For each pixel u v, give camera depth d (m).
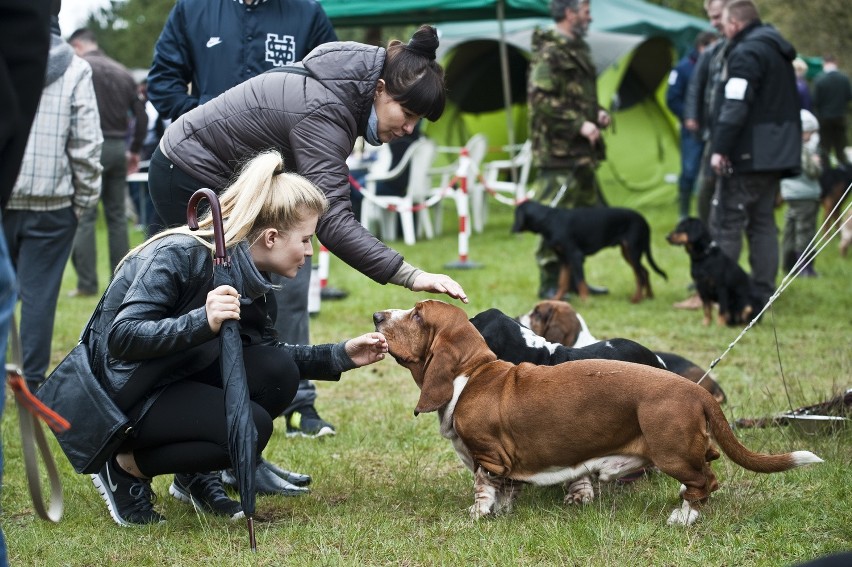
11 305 2.12
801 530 3.39
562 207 9.47
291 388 3.74
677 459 3.34
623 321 8.17
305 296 4.89
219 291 3.23
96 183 5.73
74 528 3.70
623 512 3.62
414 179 13.44
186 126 3.93
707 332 7.67
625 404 3.40
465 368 3.71
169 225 4.06
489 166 15.64
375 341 3.75
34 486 2.91
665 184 17.27
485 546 3.30
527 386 3.57
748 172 7.90
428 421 5.28
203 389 3.52
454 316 3.77
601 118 9.34
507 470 3.63
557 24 9.20
